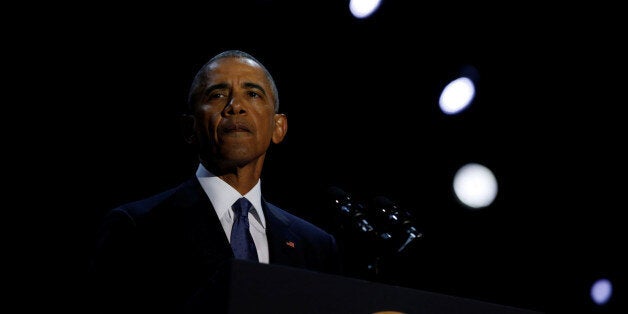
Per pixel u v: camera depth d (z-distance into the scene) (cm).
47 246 1366
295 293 495
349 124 1680
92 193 1413
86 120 1431
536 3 1642
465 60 1709
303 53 1622
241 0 1532
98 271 731
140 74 1468
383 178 1694
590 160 1752
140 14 1463
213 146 796
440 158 1733
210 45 1514
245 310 475
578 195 1758
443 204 1734
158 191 1448
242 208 798
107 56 1448
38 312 1334
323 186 1623
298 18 1594
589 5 1630
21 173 1380
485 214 1753
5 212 1358
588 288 1753
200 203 790
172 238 753
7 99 1388
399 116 1714
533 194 1761
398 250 871
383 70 1692
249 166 815
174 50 1487
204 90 818
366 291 518
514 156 1756
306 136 1641
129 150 1450
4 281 1334
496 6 1655
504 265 1741
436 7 1658
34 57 1407
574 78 1711
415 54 1692
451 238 1727
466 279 1712
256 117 801
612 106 1714
